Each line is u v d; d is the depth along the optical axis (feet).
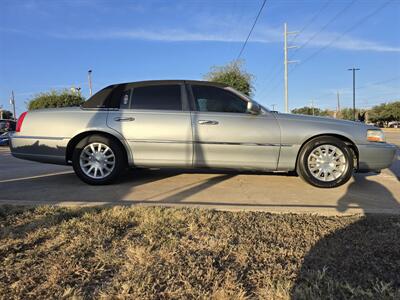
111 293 7.98
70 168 25.99
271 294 8.04
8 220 12.22
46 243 10.37
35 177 21.24
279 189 17.87
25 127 18.72
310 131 17.88
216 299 7.85
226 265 9.32
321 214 13.34
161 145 18.10
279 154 17.99
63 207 13.69
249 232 11.39
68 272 8.81
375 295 8.04
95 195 16.26
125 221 12.16
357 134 18.07
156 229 11.44
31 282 8.39
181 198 15.80
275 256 9.86
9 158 37.40
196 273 8.82
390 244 10.65
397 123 310.86
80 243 10.35
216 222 12.17
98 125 18.19
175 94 18.61
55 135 18.38
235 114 18.15
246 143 17.85
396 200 15.94
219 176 21.16
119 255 9.71
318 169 18.04
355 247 10.47
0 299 7.74
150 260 9.43
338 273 9.02
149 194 16.52
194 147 17.99
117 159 18.29
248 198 15.98
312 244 10.64
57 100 168.35
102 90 19.21
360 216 13.11
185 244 10.43
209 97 18.53
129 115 18.26
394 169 28.32
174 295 7.97
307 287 8.30
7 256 9.57
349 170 17.98
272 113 18.38
